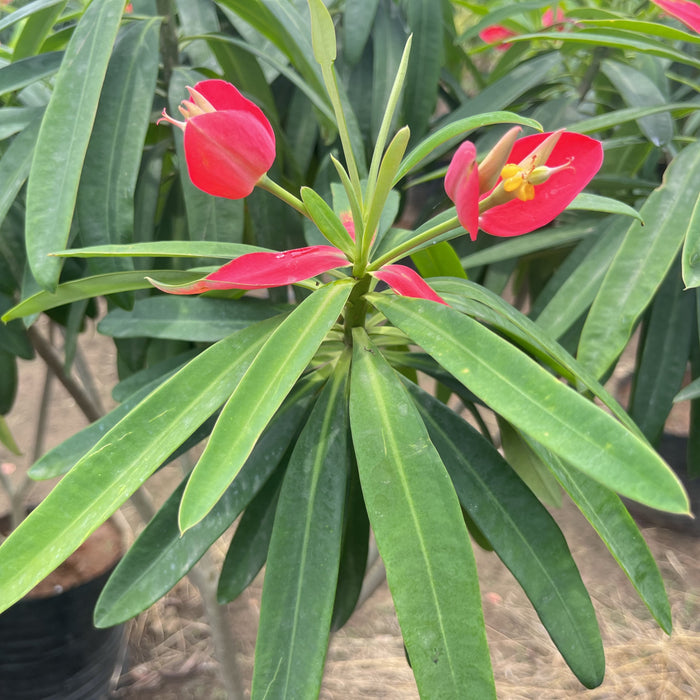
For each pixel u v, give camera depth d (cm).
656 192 34
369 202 26
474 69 59
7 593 21
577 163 25
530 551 28
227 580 32
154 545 29
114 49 35
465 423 31
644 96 43
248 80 46
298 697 24
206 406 24
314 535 26
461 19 101
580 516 104
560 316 37
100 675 69
